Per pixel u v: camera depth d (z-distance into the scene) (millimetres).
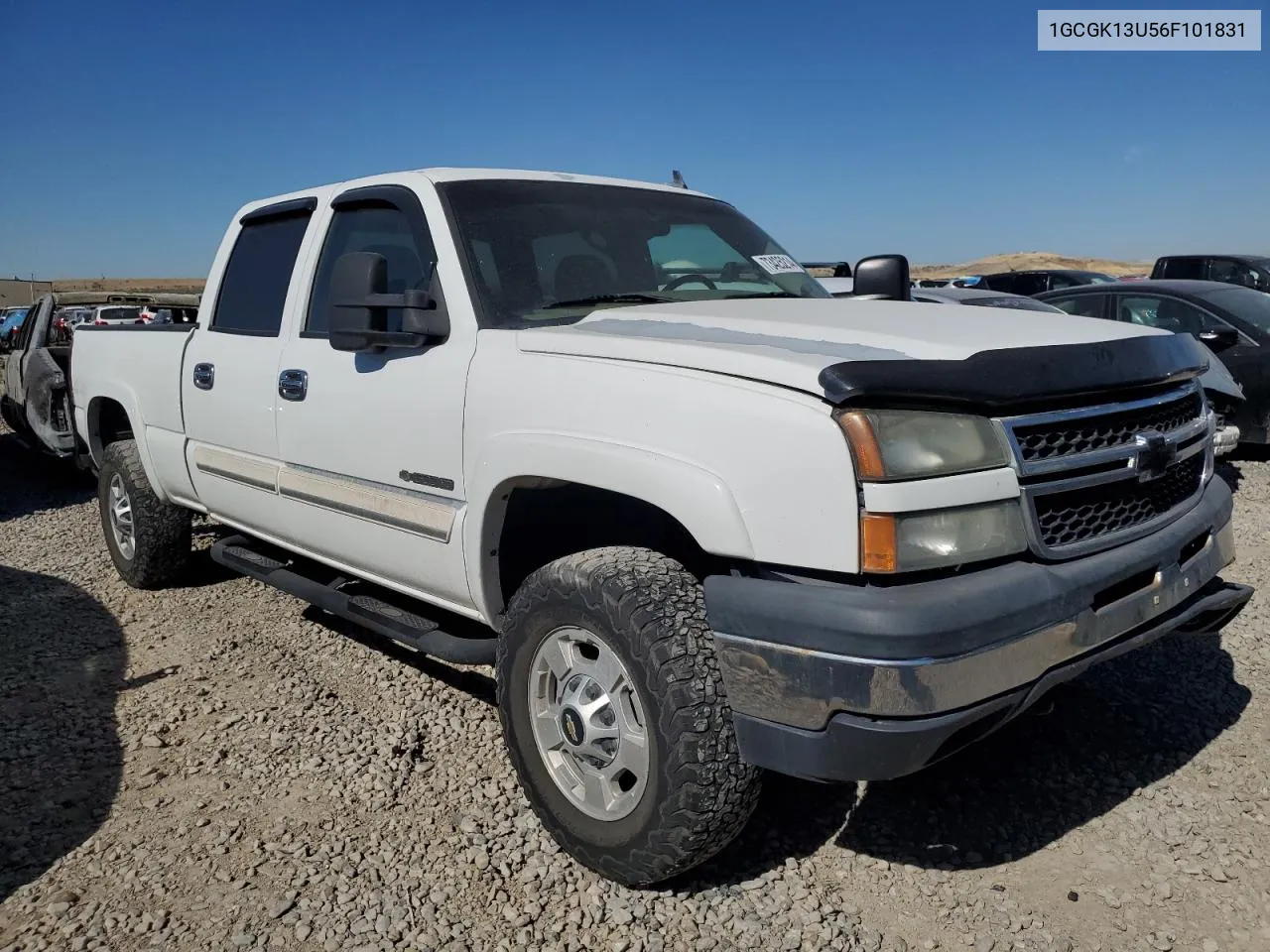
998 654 2305
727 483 2447
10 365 9797
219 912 2729
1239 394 7918
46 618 5195
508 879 2875
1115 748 3535
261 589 5652
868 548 2271
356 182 4035
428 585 3492
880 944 2578
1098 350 2627
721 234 4227
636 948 2574
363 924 2674
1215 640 4461
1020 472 2420
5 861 2992
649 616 2574
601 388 2760
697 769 2488
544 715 2936
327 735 3787
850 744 2285
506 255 3461
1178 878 2814
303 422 3926
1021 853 2955
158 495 5281
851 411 2303
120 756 3648
